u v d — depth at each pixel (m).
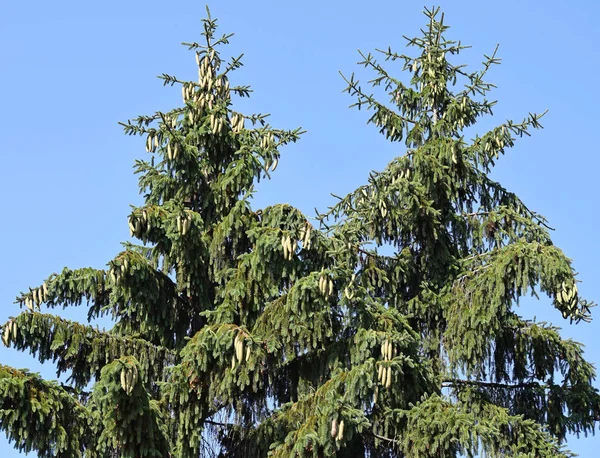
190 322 32.06
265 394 31.50
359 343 28.42
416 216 33.62
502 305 31.14
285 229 29.09
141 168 32.88
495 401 33.28
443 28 37.94
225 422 31.77
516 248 30.25
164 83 35.16
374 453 30.80
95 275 30.42
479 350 31.80
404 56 37.97
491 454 29.69
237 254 32.19
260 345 28.23
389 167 35.28
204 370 27.30
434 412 27.95
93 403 27.16
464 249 35.75
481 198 36.56
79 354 30.52
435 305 33.38
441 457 27.95
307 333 28.91
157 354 31.20
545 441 29.88
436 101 37.53
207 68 35.25
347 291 27.73
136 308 30.58
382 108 36.84
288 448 27.06
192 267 31.12
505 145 34.97
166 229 29.95
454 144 34.69
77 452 27.55
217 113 33.75
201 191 33.50
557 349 33.09
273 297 30.52
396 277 33.75
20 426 26.77
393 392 28.94
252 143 34.03
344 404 25.91
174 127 34.25
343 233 30.22
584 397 32.78
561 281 29.44
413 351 29.12
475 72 36.94
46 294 29.95
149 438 26.89
